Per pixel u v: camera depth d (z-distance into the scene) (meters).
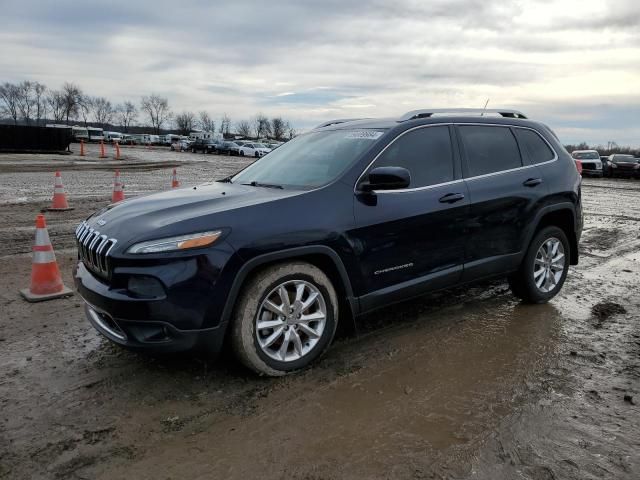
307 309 3.50
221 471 2.50
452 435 2.80
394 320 4.51
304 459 2.59
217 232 3.12
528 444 2.72
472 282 4.44
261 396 3.19
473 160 4.42
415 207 3.89
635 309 4.93
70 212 10.38
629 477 2.47
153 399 3.15
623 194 18.34
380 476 2.47
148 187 15.51
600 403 3.15
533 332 4.28
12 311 4.64
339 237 3.50
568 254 5.17
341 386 3.32
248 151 50.59
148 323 3.02
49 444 2.69
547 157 5.01
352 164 3.77
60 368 3.55
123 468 2.52
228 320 3.16
